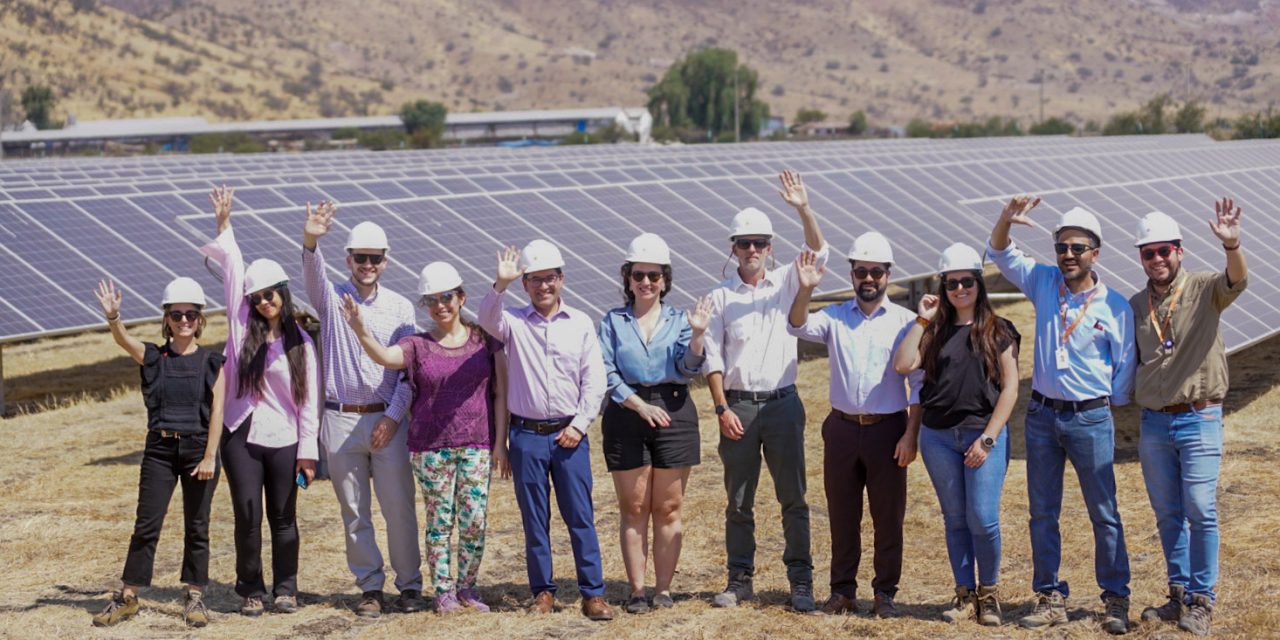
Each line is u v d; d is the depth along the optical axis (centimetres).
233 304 985
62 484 1495
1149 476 912
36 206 2198
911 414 949
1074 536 1187
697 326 937
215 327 2922
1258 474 1395
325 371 995
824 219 2538
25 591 1065
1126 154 4203
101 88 18725
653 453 976
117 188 2919
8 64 18275
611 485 1455
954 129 12081
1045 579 930
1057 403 910
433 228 2052
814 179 2792
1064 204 2462
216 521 1317
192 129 11356
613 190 2434
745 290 988
